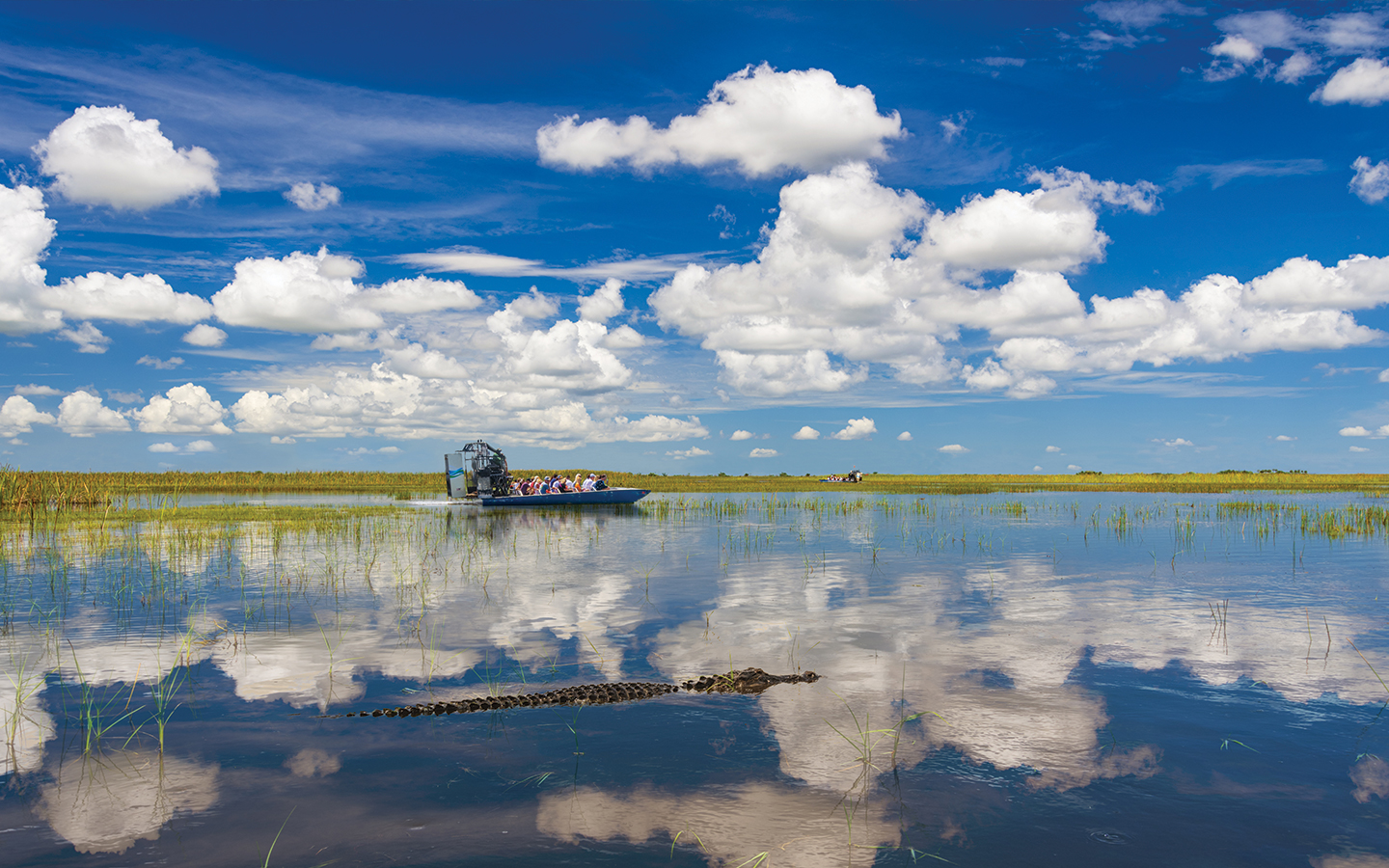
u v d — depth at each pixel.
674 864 4.66
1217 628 10.68
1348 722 7.02
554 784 5.78
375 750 6.42
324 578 14.83
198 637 10.15
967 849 4.85
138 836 5.03
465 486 38.84
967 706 7.45
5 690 8.01
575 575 15.37
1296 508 34.38
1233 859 4.74
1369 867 4.65
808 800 5.52
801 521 28.55
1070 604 12.41
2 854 4.81
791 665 8.89
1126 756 6.28
